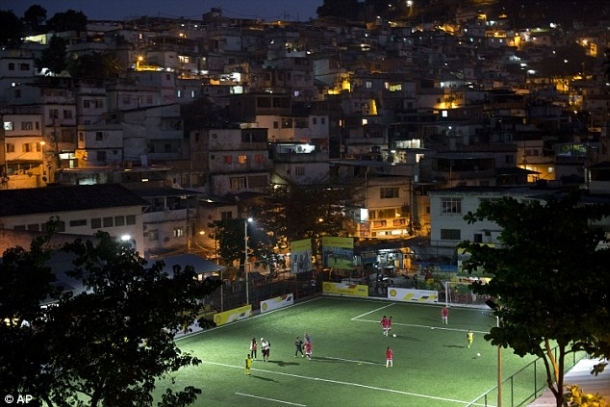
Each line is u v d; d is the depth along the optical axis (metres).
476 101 172.38
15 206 78.94
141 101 128.62
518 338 29.55
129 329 29.50
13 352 27.31
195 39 197.62
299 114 134.62
